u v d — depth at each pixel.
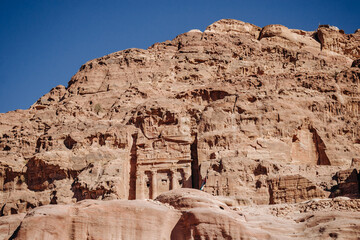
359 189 70.88
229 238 55.62
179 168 79.44
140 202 58.66
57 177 81.12
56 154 81.62
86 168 80.06
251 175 74.81
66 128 88.00
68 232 57.12
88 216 57.53
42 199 79.12
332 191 72.19
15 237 56.34
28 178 82.69
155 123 83.19
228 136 80.44
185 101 88.19
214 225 56.12
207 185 74.38
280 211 63.72
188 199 59.62
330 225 56.22
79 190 77.81
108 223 57.38
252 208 66.44
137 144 81.75
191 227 56.50
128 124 84.88
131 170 81.12
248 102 84.69
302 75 91.62
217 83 91.19
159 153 80.50
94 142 83.12
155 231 57.41
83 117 93.00
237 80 90.88
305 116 83.06
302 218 60.31
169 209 58.91
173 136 81.06
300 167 77.19
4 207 79.69
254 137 80.56
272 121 81.81
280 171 75.38
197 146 80.56
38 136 89.31
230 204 68.12
